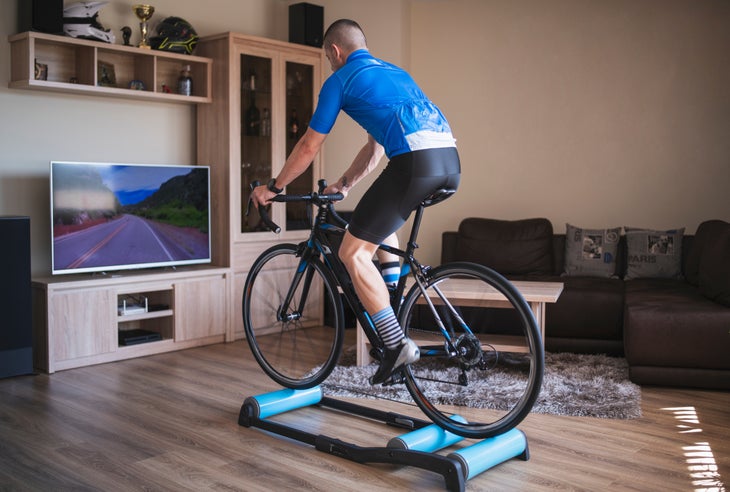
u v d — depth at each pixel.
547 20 5.84
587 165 5.82
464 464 2.48
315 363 4.32
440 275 2.65
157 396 3.66
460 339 2.66
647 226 5.70
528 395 2.49
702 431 3.14
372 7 5.98
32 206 4.50
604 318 4.54
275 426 3.03
